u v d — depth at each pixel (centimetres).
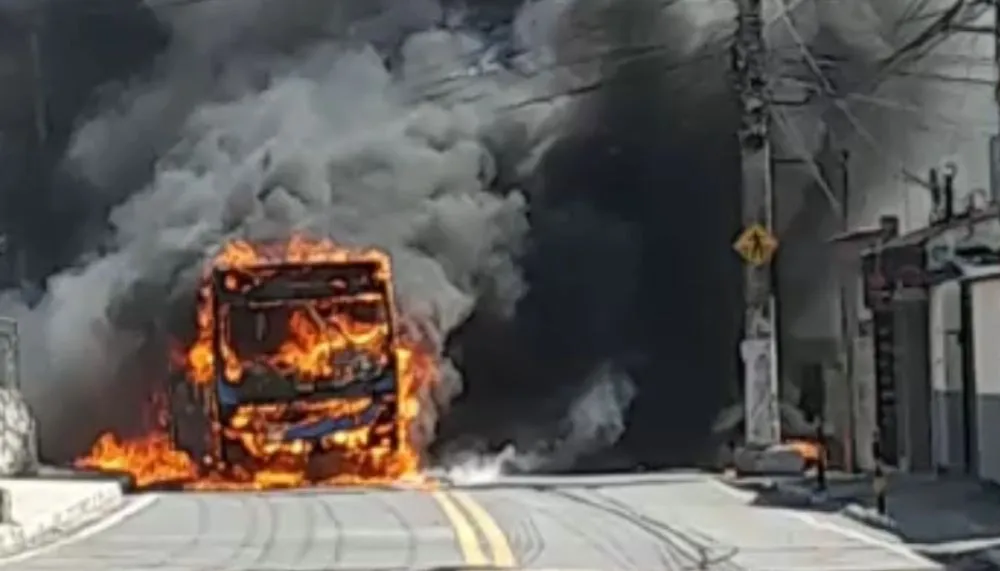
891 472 5106
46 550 3316
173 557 3156
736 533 3478
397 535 3509
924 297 5119
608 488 4762
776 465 5019
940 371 4969
